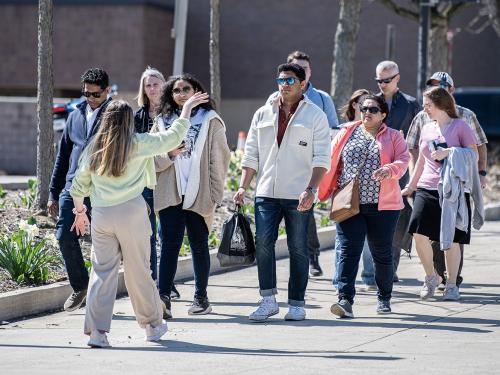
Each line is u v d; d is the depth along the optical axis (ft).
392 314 67.72
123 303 73.10
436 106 71.92
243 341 58.44
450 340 58.59
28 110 177.06
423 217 71.92
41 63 93.25
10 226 87.45
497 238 109.70
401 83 252.83
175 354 54.34
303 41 260.21
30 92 250.57
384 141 67.10
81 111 66.33
